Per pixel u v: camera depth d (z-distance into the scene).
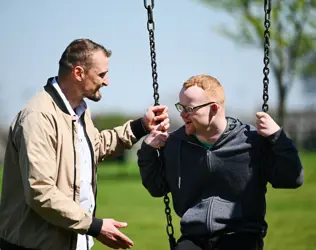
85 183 7.73
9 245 7.59
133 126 8.29
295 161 7.13
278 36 38.91
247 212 7.34
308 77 44.06
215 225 7.27
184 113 7.37
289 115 64.12
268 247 14.89
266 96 7.62
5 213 7.61
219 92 7.39
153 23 7.95
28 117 7.36
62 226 7.26
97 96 7.75
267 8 7.65
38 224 7.50
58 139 7.42
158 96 8.09
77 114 7.83
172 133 7.71
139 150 7.76
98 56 7.64
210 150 7.39
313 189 28.80
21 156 7.31
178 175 7.54
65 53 7.68
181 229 7.48
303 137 64.44
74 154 7.51
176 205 7.66
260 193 7.40
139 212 22.09
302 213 20.83
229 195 7.38
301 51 39.69
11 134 7.54
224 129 7.39
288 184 7.25
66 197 7.27
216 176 7.38
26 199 7.25
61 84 7.69
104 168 50.47
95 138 8.20
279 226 18.08
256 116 7.25
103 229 7.34
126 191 30.34
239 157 7.34
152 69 8.02
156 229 18.00
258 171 7.36
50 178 7.24
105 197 27.53
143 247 15.04
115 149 8.27
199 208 7.39
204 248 7.35
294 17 38.66
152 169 7.75
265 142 7.34
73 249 7.55
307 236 16.31
